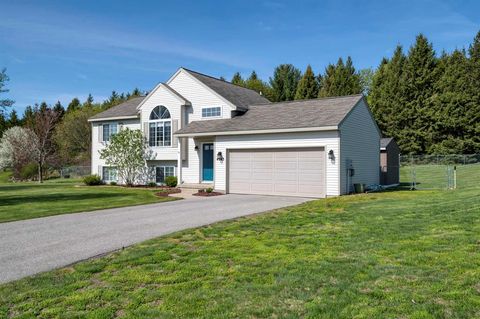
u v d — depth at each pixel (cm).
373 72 5816
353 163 1897
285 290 505
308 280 535
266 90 5759
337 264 599
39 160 3738
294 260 632
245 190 1991
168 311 453
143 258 682
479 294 457
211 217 1153
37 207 1452
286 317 426
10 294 521
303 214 1146
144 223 1068
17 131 4888
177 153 2416
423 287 488
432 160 4028
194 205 1474
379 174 2275
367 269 570
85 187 2516
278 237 818
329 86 4978
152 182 2545
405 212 1051
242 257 667
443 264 570
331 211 1180
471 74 4122
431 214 982
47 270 638
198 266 625
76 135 5362
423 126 4128
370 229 849
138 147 2519
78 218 1177
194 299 486
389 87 4309
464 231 762
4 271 634
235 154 2030
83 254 733
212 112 2328
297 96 5194
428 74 4159
